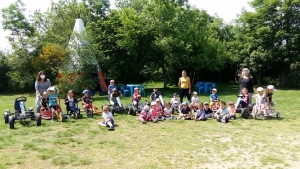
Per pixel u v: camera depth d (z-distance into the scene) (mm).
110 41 24375
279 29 27266
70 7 31469
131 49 23438
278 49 27328
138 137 8289
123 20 23484
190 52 25484
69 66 19016
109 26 25000
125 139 8062
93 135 8539
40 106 10977
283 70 29219
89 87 19328
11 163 6047
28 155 6605
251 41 28734
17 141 7797
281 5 27438
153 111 10742
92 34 22203
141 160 6258
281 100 16641
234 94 20516
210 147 7242
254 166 5883
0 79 26203
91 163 6074
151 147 7258
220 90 24156
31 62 24516
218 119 10594
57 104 10922
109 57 24406
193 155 6609
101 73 22125
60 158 6336
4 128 9398
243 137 8227
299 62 29125
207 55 26297
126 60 25000
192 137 8273
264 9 27547
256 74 31094
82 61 19000
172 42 24328
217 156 6531
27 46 24844
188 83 13266
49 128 9398
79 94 19125
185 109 11258
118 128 9508
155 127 9664
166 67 28781
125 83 25859
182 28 25344
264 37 27781
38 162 6141
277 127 9516
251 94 11828
